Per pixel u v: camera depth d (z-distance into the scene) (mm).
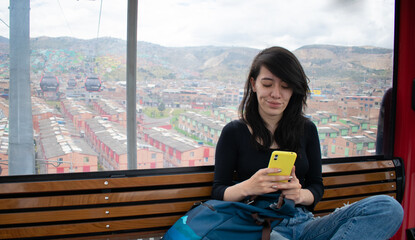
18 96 2043
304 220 1845
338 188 2422
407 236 2641
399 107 2639
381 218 1621
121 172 2047
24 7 1994
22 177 1891
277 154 1644
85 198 1923
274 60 1771
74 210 1908
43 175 1920
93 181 1941
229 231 1612
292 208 1671
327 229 1734
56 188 1875
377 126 2770
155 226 2064
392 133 2682
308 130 1996
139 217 2064
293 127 1906
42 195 1886
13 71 2018
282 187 1679
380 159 2660
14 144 2066
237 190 1746
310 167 1998
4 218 1810
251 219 1657
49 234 1886
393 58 2648
